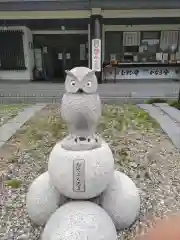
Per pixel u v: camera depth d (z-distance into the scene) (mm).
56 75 15164
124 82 11844
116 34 12938
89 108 1703
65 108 1740
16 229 2252
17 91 9680
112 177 1991
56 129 5117
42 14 10383
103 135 4762
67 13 10352
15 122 5699
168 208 2564
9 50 12523
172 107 7117
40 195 2055
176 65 12734
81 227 1656
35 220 2127
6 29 12258
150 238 2105
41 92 9461
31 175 3307
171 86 10445
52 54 14719
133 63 12492
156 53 13070
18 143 4426
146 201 2689
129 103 7996
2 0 9672
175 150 4082
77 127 1792
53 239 1665
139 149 4121
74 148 1773
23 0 9656
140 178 3213
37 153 3988
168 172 3363
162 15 10445
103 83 11359
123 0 9438
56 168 1781
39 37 13789
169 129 5078
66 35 13711
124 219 2072
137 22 12195
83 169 1728
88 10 10000
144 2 9461
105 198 2031
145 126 5324
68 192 1793
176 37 12906
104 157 1783
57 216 1784
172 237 2107
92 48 10352
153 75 13242
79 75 1685
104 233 1694
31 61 13195
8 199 2736
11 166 3549
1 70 12836
